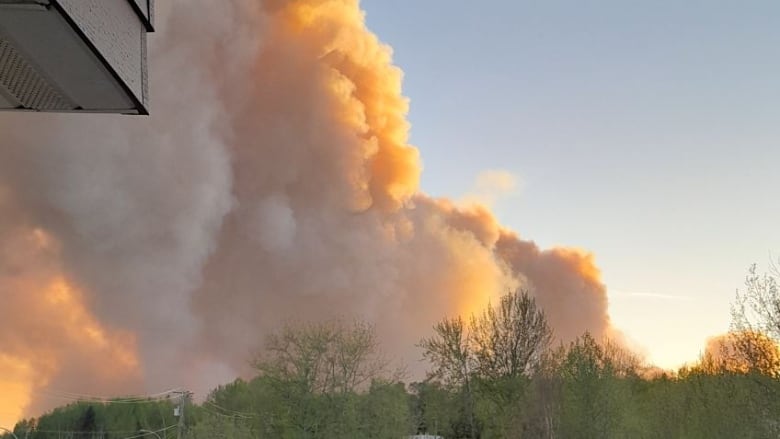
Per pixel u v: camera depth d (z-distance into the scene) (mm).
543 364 50344
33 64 9070
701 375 45375
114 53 9406
